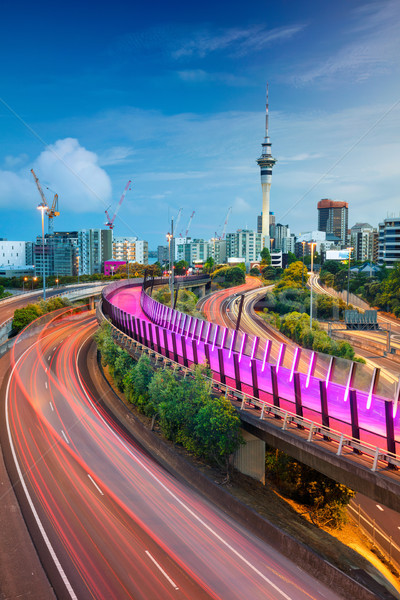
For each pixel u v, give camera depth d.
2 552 23.81
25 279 197.75
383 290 138.25
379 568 25.31
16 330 82.69
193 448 34.75
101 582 21.50
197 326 49.09
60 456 36.19
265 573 22.80
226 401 31.73
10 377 58.31
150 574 22.16
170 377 39.75
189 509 28.91
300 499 32.78
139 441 40.50
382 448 23.58
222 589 21.33
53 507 28.44
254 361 33.66
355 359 75.56
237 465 33.62
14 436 39.84
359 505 38.31
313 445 25.14
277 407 29.73
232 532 26.50
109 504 28.94
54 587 21.16
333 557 23.84
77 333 90.12
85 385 56.91
